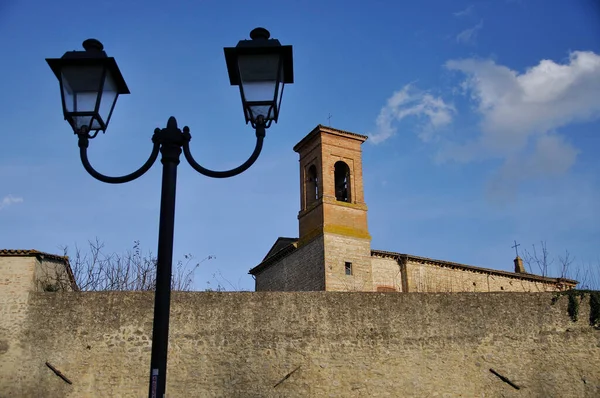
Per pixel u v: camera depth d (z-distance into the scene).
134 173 7.69
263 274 39.72
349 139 37.53
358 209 35.78
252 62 7.73
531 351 23.41
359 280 33.91
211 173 7.67
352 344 22.61
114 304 22.00
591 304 24.02
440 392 22.53
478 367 23.02
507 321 23.67
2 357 21.12
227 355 21.94
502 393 22.86
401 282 35.84
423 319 23.28
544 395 22.94
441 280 36.91
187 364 21.70
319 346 22.44
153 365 6.94
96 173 7.62
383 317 23.08
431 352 22.94
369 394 22.14
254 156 7.56
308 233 35.47
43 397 20.83
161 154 7.79
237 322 22.34
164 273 7.26
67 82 7.71
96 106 7.63
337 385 22.11
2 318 21.52
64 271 25.02
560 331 23.72
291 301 22.84
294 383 21.92
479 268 38.16
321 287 33.19
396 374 22.50
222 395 21.50
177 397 21.30
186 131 7.97
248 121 7.71
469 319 23.52
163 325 7.09
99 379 21.19
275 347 22.23
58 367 21.17
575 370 23.27
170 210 7.51
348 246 34.34
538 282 40.44
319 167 36.28
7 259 22.23
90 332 21.64
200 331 22.11
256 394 21.66
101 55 7.74
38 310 21.72
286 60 7.87
